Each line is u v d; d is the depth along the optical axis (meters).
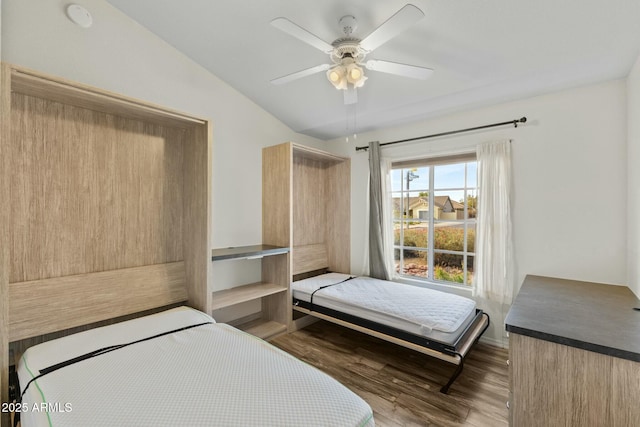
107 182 2.08
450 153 3.24
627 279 2.26
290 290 3.24
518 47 2.05
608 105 2.37
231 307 3.21
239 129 3.22
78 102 1.87
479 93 2.70
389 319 2.51
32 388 1.25
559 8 1.71
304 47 2.41
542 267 2.65
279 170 3.34
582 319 1.52
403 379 2.33
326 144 4.41
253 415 1.09
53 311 1.78
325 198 4.28
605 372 1.22
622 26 1.76
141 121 2.25
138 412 1.09
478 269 2.93
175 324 1.93
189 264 2.46
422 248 3.53
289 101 3.28
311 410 1.12
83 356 1.49
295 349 2.86
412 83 2.62
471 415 1.91
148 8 2.22
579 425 1.28
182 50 2.65
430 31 2.00
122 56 2.30
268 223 3.45
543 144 2.65
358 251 4.01
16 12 1.84
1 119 1.41
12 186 1.70
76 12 2.05
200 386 1.25
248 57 2.64
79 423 1.04
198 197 2.38
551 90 2.57
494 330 2.91
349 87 2.11
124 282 2.11
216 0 2.04
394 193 3.80
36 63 1.91
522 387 1.42
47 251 1.81
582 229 2.47
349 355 2.73
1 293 1.44
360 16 1.95
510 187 2.79
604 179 2.38
